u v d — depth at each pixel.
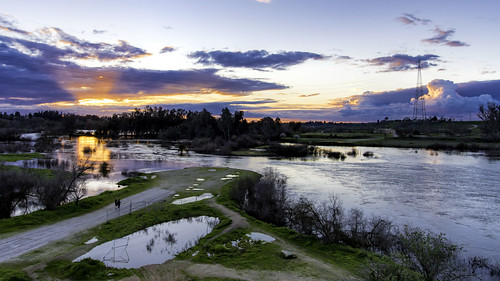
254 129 194.62
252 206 36.03
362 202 41.34
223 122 154.62
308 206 30.17
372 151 114.69
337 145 140.25
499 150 102.56
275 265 21.16
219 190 45.44
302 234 27.34
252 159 93.44
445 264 17.44
